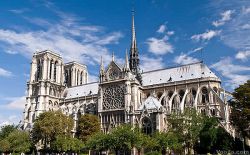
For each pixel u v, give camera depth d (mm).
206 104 117938
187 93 125812
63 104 167000
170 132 85375
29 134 126375
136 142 76125
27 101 165500
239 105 87250
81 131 121938
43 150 117688
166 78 138625
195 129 84375
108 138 78125
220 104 114625
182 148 85688
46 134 113188
